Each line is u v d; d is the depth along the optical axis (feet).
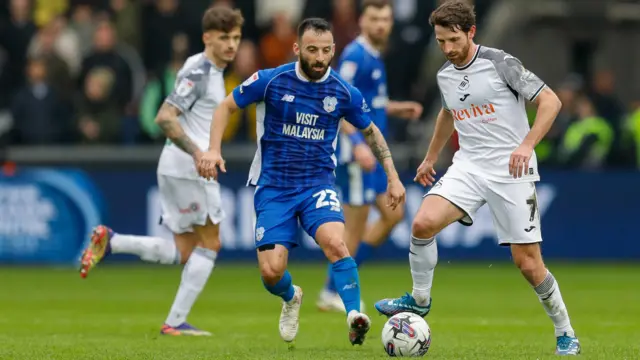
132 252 112.47
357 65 131.95
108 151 211.82
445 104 94.32
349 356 88.38
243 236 211.41
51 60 225.15
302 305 144.77
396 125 226.38
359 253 140.77
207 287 173.17
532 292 165.78
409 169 211.61
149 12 238.89
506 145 91.35
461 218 92.84
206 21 109.70
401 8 242.99
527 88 88.89
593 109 228.22
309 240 216.13
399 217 138.92
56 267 209.77
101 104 217.97
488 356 88.69
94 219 211.20
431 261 93.97
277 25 230.89
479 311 137.49
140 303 148.77
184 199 110.63
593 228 218.18
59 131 218.38
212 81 109.91
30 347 96.37
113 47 224.33
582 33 255.09
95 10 256.52
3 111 239.91
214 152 93.81
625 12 255.70
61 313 135.03
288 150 94.17
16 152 211.00
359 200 135.95
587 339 105.70
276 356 88.69
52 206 211.00
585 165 222.48
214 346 98.07
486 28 254.88
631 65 258.57
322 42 91.61
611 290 168.45
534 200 91.25
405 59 240.73
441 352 91.86
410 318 88.58
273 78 93.97
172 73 214.48
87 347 96.48
